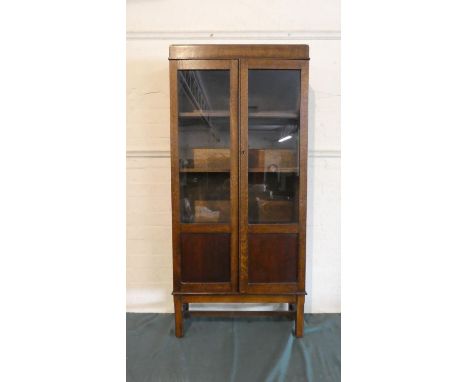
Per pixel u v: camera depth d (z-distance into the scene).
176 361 1.41
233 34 1.73
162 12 1.72
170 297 1.87
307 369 1.35
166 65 1.75
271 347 1.51
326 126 1.78
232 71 1.40
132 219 1.83
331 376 1.31
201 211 1.50
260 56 1.39
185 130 1.47
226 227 1.47
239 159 1.43
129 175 1.80
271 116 1.45
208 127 1.47
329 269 1.85
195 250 1.49
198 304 1.86
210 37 1.73
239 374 1.33
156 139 1.79
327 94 1.76
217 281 1.50
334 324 1.72
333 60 1.74
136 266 1.86
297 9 1.72
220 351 1.48
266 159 1.48
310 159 1.79
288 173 1.49
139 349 1.49
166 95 1.76
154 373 1.34
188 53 1.39
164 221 1.83
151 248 1.85
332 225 1.83
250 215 1.49
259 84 1.44
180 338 1.58
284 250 1.48
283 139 1.48
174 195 1.46
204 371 1.35
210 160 1.47
